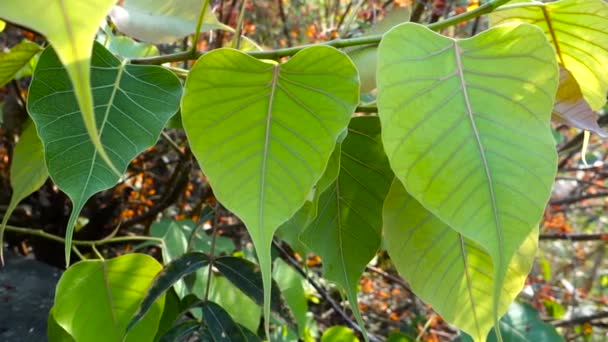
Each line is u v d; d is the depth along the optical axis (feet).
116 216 3.87
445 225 1.37
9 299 2.34
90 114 0.57
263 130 1.05
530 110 0.98
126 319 1.70
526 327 2.49
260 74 1.04
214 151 1.03
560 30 1.45
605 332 5.92
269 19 5.18
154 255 4.02
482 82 1.01
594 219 6.60
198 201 4.20
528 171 0.95
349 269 1.52
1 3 0.54
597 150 6.42
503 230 0.94
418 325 4.62
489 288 1.39
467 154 0.96
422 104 0.97
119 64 1.24
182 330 1.62
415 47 1.01
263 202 1.03
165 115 1.20
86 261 1.64
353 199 1.51
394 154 0.95
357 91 1.05
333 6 5.44
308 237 1.52
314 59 1.04
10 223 3.68
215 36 4.15
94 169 1.11
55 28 0.55
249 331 1.67
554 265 7.07
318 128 1.05
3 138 3.94
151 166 4.47
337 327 2.71
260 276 1.72
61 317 1.63
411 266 1.41
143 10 1.64
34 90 1.11
